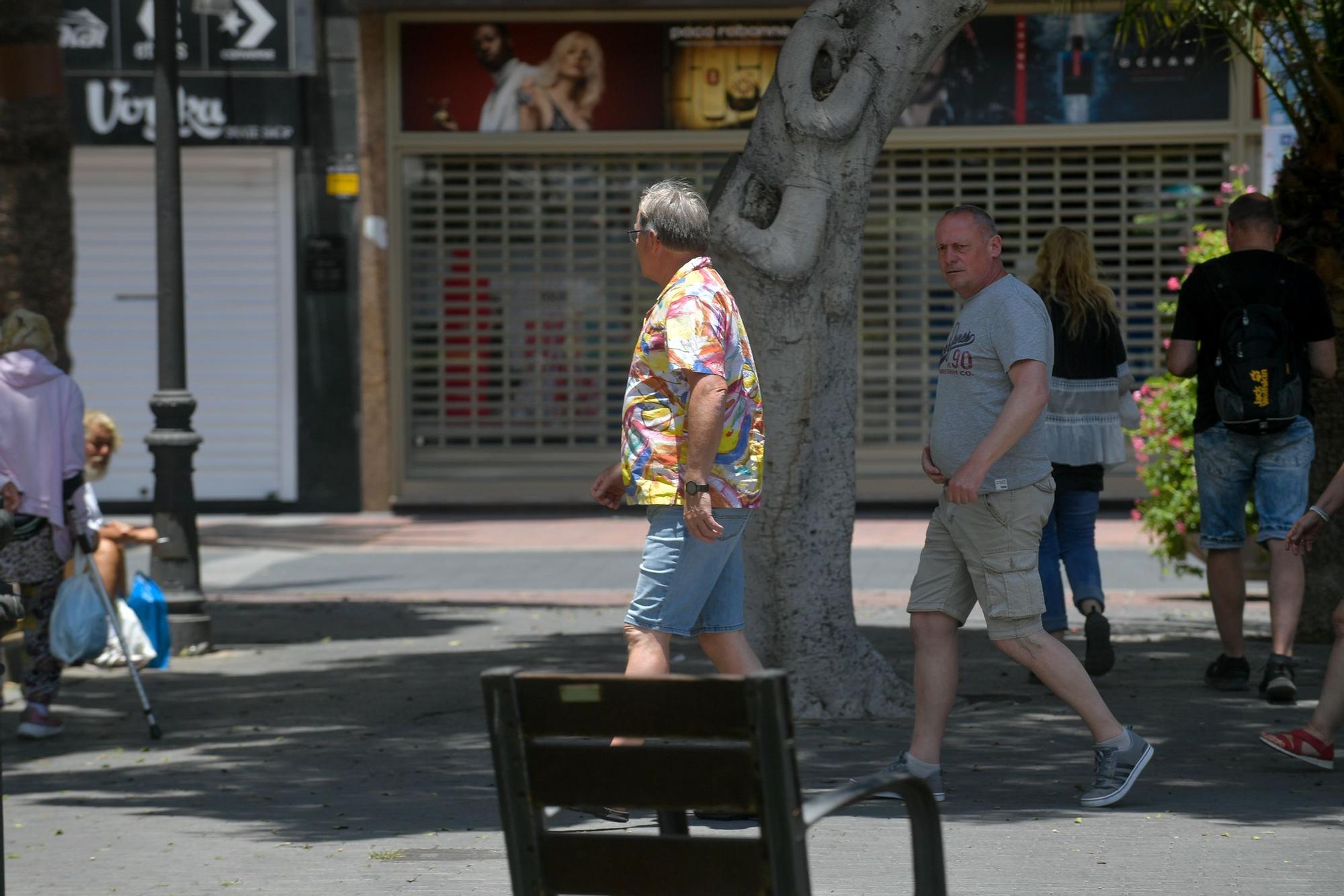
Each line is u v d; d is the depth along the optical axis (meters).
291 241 51.06
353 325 51.12
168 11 27.52
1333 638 25.42
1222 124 49.56
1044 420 14.87
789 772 7.85
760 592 19.81
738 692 7.88
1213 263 20.25
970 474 14.20
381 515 51.41
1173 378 30.36
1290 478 20.02
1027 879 12.71
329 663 25.62
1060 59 49.94
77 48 50.34
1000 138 50.09
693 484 13.55
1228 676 21.19
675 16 50.25
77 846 14.79
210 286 51.28
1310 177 24.92
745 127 50.38
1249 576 29.84
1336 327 24.78
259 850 14.40
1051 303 21.03
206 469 51.69
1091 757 17.42
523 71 50.66
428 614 31.27
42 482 20.28
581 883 8.41
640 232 14.02
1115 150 50.34
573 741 11.02
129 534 24.45
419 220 51.41
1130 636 26.75
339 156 50.72
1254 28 25.52
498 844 14.33
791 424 19.39
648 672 14.02
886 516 50.16
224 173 51.06
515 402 51.94
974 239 14.91
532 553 41.78
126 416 51.81
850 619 19.98
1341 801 15.30
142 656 24.98
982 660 24.42
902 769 15.41
